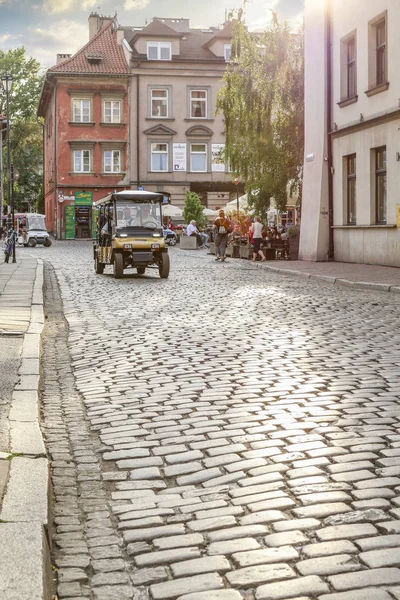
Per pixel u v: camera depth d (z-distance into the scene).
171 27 69.19
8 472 4.61
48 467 4.98
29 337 10.49
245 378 8.00
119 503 4.62
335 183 29.23
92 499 4.70
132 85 61.94
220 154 36.38
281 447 5.56
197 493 4.73
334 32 28.84
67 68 61.69
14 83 81.75
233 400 7.04
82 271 26.25
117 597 3.46
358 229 27.56
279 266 26.86
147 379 8.10
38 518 3.85
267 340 10.56
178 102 62.16
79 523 4.31
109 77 61.84
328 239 29.75
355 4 27.17
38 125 83.19
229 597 3.38
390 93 25.02
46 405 7.14
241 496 4.61
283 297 16.56
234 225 38.97
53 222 65.19
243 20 34.66
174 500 4.62
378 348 9.80
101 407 6.97
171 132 62.12
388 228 25.48
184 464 5.28
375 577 3.51
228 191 62.91
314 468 5.05
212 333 11.26
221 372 8.34
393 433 5.84
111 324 12.52
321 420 6.26
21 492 4.23
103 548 3.97
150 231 22.78
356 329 11.59
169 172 62.31
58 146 62.25
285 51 33.94
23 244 51.47
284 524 4.14
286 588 3.43
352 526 4.08
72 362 9.32
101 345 10.43
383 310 14.05
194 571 3.64
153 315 13.59
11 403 6.70
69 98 62.09
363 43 26.69
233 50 34.66
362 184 27.08
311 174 30.39
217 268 27.66
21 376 7.89
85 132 62.25
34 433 5.69
